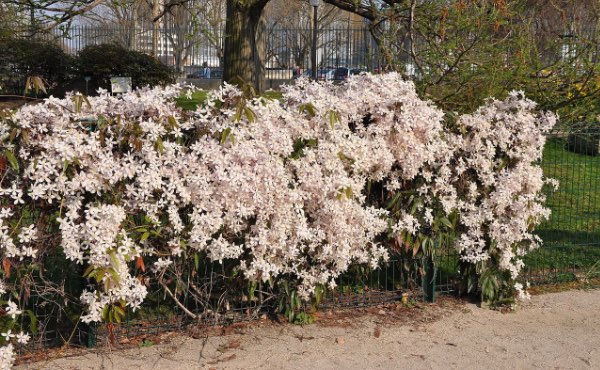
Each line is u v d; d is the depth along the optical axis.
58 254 4.20
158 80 16.31
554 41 6.88
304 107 4.50
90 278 4.18
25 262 4.06
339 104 4.67
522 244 5.53
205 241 4.19
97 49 16.08
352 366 4.14
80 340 4.35
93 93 15.79
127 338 4.48
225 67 11.42
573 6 7.12
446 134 5.13
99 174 3.99
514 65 6.70
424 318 5.08
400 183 5.06
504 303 5.41
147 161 4.12
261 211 4.33
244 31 11.21
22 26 8.12
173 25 18.95
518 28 6.70
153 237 4.23
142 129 4.07
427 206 5.12
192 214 4.18
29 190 3.85
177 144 4.20
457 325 4.95
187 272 4.55
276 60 19.84
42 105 3.91
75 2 8.14
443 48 6.46
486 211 5.25
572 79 6.75
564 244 6.80
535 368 4.19
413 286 5.47
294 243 4.50
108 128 4.04
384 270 5.63
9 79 15.30
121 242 3.95
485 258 5.26
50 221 4.02
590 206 7.49
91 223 3.87
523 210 5.29
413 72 6.99
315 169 4.48
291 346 4.44
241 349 4.36
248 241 4.39
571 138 6.85
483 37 6.43
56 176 3.88
